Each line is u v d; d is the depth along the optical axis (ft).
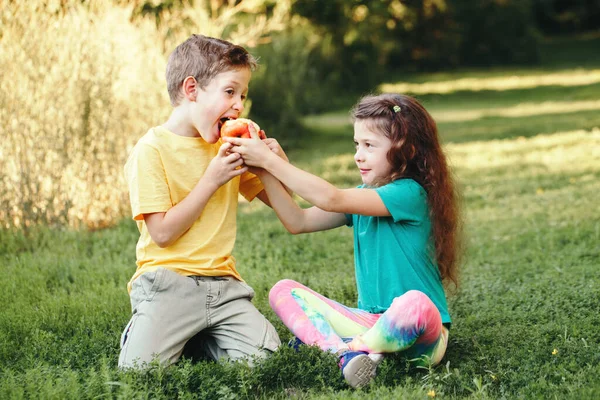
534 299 14.20
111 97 21.81
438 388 9.91
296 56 54.08
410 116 11.38
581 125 45.11
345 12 65.57
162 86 23.71
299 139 44.86
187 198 10.83
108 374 9.95
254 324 11.18
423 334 10.38
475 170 31.27
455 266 11.85
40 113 20.35
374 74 71.46
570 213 21.83
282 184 11.50
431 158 11.49
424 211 11.34
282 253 18.56
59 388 9.61
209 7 36.40
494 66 105.50
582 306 13.71
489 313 13.60
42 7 21.03
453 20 102.94
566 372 10.36
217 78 10.86
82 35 21.30
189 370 10.05
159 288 10.85
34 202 20.20
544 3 143.13
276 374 10.29
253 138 10.91
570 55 115.85
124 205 22.35
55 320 13.15
